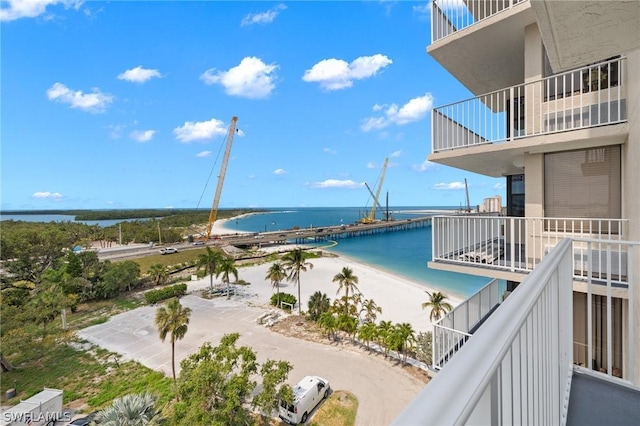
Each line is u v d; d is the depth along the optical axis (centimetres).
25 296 3036
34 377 1789
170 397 1523
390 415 1378
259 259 5331
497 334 87
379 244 7281
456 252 658
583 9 246
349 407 1426
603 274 465
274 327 2406
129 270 3462
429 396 58
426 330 2336
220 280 3934
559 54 316
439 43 675
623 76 491
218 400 1267
